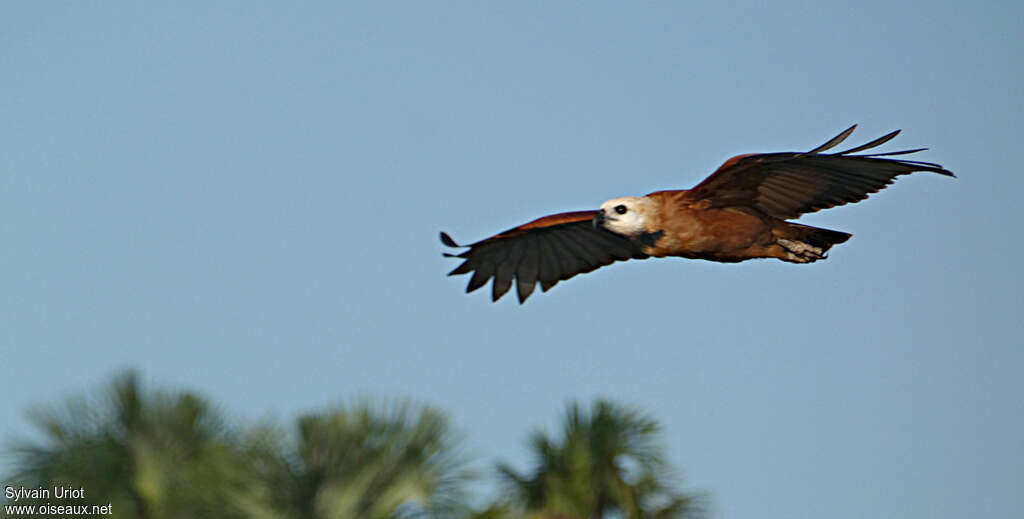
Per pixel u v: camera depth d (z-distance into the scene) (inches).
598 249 475.5
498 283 489.1
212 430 598.5
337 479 550.6
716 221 427.2
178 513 565.3
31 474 582.6
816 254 431.2
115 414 592.1
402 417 564.1
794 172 415.8
